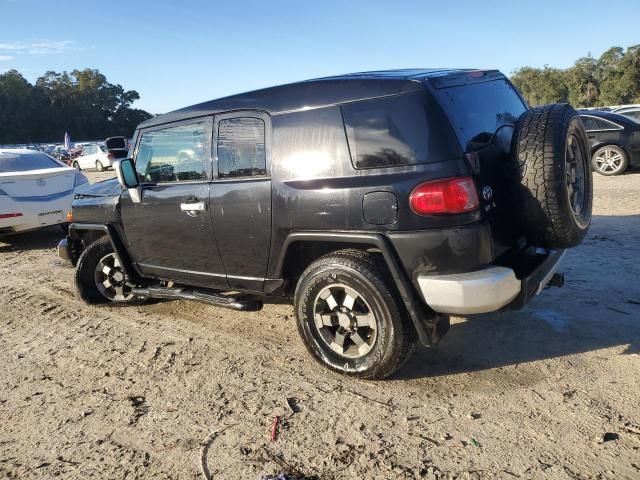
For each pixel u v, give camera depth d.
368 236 3.25
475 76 3.72
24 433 3.24
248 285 4.06
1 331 5.00
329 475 2.69
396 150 3.18
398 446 2.88
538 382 3.42
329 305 3.58
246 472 2.75
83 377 3.93
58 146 47.91
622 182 10.70
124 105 113.88
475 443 2.86
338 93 3.44
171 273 4.62
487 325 4.31
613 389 3.27
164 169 4.47
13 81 99.44
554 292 4.88
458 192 3.03
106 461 2.92
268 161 3.70
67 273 7.03
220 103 4.03
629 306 4.46
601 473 2.57
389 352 3.37
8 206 8.17
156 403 3.49
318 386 3.57
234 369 3.91
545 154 3.13
